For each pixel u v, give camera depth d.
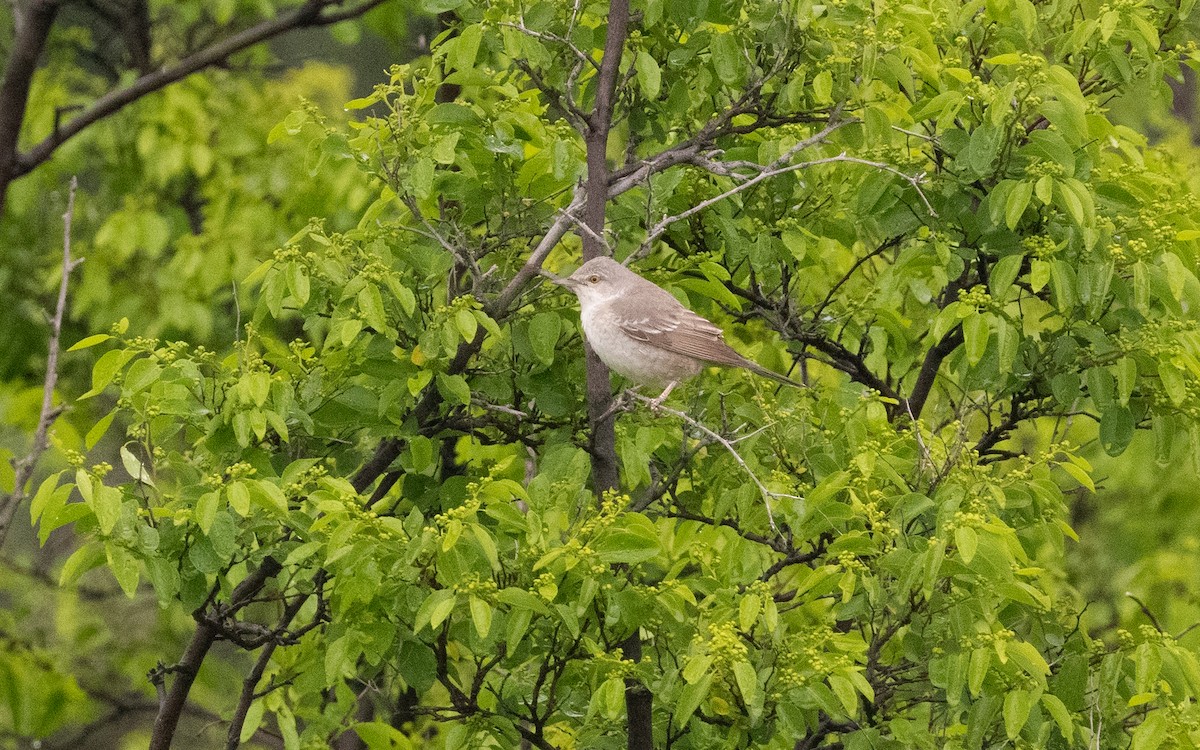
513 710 11.67
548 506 10.23
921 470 11.09
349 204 18.48
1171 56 12.35
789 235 12.45
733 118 13.18
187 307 19.11
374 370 11.18
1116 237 11.20
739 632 10.23
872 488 10.53
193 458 11.59
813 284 15.16
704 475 12.49
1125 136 12.88
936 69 11.55
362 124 12.16
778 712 9.96
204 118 19.91
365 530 9.85
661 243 14.14
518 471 13.30
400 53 20.52
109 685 21.14
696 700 9.25
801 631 10.75
